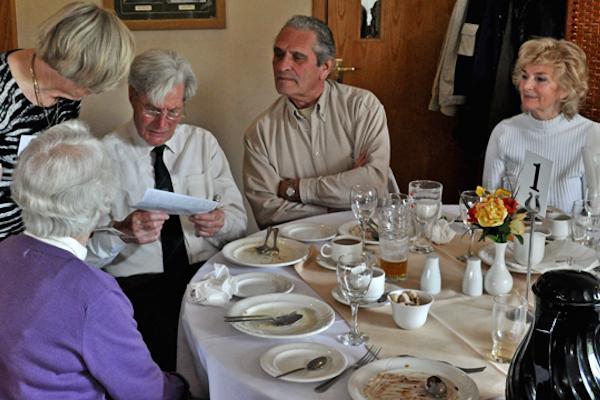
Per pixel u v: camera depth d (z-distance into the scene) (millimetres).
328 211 2852
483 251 2057
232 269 2012
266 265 1992
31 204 1349
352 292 1557
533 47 2582
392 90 4223
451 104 3988
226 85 4027
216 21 3902
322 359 1454
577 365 1188
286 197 2838
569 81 2533
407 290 1710
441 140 4316
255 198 2873
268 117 2885
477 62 3797
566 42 2574
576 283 1187
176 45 3961
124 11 3869
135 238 2150
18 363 1324
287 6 3965
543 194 1824
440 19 4125
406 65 4184
